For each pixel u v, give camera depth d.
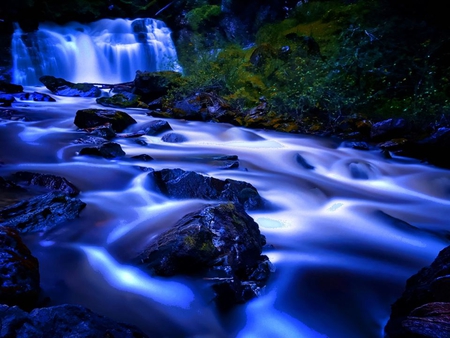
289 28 17.53
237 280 3.53
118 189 5.84
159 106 13.00
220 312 3.36
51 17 18.73
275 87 12.45
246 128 11.32
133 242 4.33
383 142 10.14
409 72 11.76
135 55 19.88
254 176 7.40
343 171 8.41
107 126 9.38
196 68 14.33
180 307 3.39
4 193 5.05
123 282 3.67
